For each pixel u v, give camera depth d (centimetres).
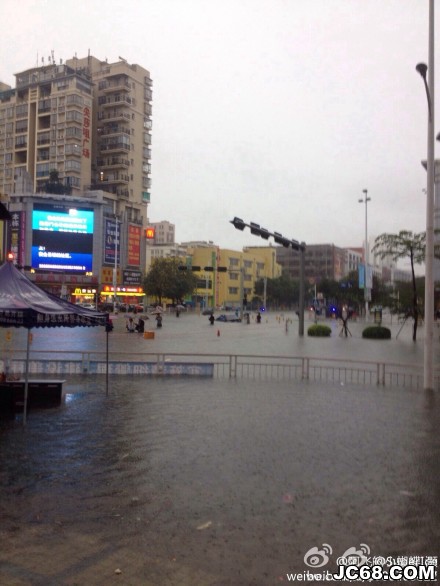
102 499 581
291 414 1040
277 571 427
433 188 1365
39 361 1558
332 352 2441
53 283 6769
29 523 514
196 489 615
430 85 1359
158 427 923
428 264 1362
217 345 2739
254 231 2622
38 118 8175
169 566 432
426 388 1345
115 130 8556
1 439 839
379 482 648
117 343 2722
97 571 422
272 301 12556
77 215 6900
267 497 592
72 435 865
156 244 12850
